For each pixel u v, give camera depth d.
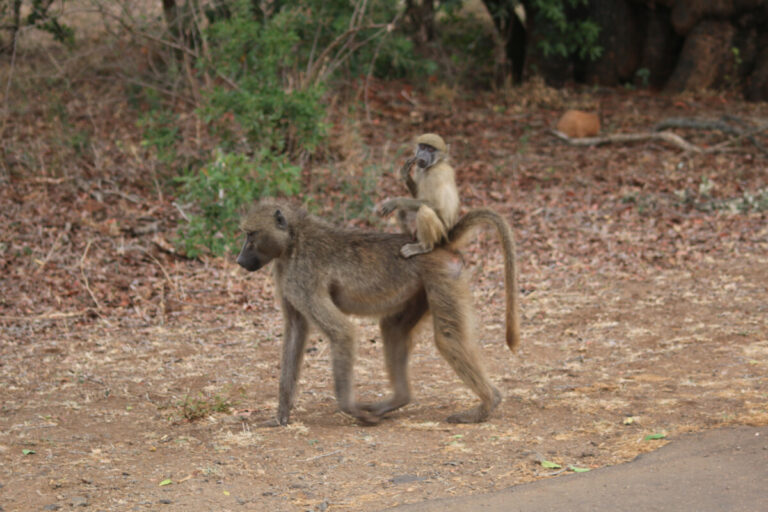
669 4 20.06
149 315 8.88
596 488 4.46
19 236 10.65
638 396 6.31
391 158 14.48
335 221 11.62
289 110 12.41
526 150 15.59
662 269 10.17
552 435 5.56
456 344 5.86
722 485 4.35
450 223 6.09
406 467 5.09
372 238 6.04
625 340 7.91
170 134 12.66
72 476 5.08
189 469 5.16
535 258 10.70
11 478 5.07
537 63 20.05
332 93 16.44
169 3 15.48
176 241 10.48
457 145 15.77
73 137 13.48
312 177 12.66
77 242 10.63
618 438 5.41
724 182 13.62
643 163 14.76
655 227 11.71
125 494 4.80
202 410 6.26
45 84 15.90
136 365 7.48
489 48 21.23
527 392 6.60
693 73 19.73
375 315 6.08
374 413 6.14
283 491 4.79
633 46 20.56
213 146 13.22
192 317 8.85
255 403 6.55
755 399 6.02
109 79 16.62
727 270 9.98
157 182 12.51
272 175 10.77
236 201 10.37
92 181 12.60
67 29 15.28
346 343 5.85
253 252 5.93
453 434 5.68
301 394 6.81
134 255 10.41
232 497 4.72
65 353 7.80
